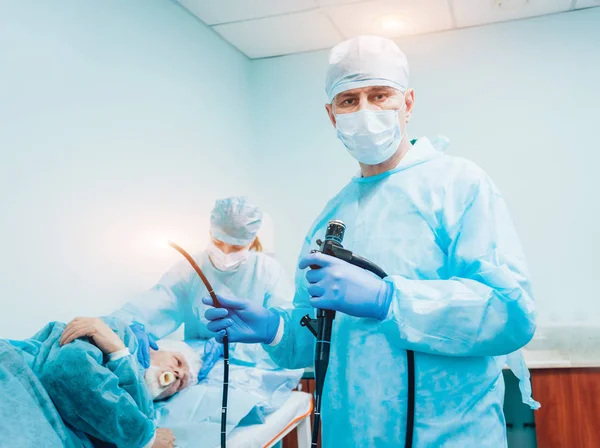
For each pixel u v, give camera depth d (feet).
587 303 8.55
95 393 3.74
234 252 7.13
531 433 7.49
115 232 6.65
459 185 3.34
